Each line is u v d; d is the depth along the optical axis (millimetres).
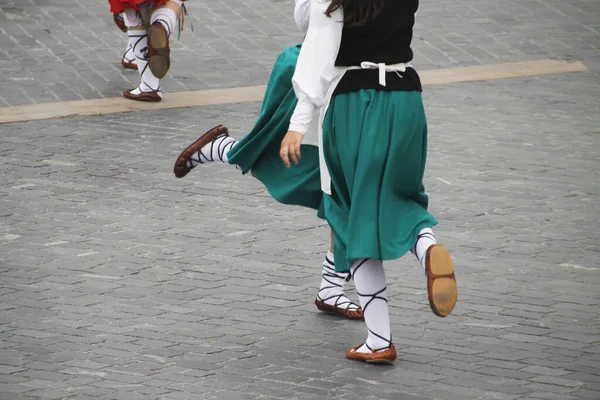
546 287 15211
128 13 22969
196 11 29469
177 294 14695
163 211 17734
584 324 14086
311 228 17266
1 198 18062
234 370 12578
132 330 13570
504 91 24688
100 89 23891
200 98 23656
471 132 22062
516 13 30266
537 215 17969
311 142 12828
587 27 29359
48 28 27562
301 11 12203
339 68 12180
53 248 16125
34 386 12039
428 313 14344
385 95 12031
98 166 19688
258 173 13570
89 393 11914
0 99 22969
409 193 12484
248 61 26062
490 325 13992
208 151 14156
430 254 11703
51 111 22453
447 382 12414
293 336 13578
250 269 15633
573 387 12359
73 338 13305
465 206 18281
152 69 22469
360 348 12930
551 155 20906
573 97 24484
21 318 13820
